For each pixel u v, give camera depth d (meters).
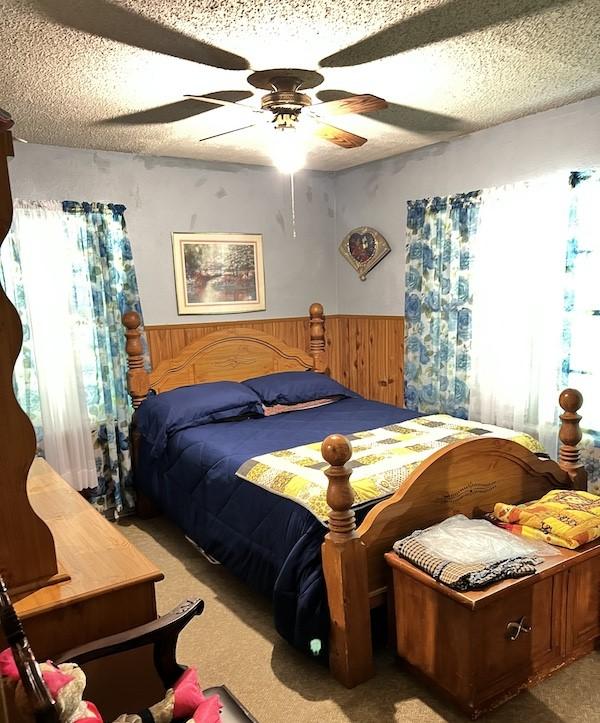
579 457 3.00
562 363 3.14
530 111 3.13
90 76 2.33
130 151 3.70
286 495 2.40
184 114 2.90
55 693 1.15
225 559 2.75
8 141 1.38
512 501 2.60
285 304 4.58
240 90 2.59
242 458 2.84
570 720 1.96
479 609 1.91
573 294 3.05
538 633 2.12
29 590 1.50
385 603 2.32
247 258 4.33
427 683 2.15
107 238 3.65
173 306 4.04
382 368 4.50
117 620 1.56
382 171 4.26
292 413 3.82
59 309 3.46
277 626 2.27
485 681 1.98
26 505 1.49
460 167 3.67
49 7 1.74
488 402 3.56
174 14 1.83
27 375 3.36
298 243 4.59
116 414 3.79
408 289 4.04
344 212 4.68
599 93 2.83
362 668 2.18
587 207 2.96
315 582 2.17
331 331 4.85
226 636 2.54
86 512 2.00
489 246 3.46
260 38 2.04
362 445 2.88
